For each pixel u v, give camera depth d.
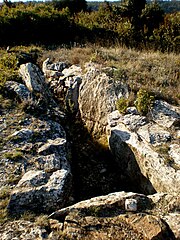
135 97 3.61
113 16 7.53
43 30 7.26
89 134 4.16
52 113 3.96
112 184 3.18
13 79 4.54
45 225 2.09
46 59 5.77
